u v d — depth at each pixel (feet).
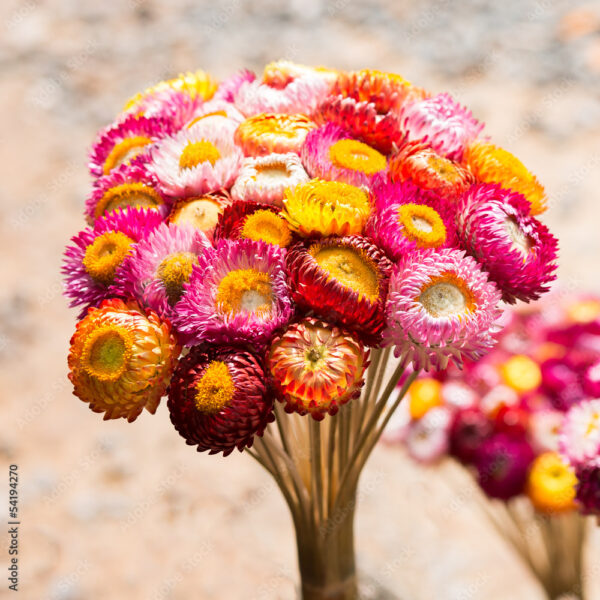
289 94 2.67
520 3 8.53
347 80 2.65
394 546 4.02
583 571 2.97
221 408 2.40
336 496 2.69
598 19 8.14
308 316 2.45
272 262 2.45
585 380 2.81
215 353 2.44
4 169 7.06
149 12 8.77
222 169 2.56
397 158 2.56
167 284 2.47
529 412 2.85
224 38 8.36
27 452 4.88
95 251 2.52
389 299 2.43
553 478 2.81
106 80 7.91
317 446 2.63
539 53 7.84
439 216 2.50
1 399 5.24
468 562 3.92
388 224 2.46
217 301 2.44
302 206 2.47
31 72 8.05
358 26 8.46
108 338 2.43
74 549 4.27
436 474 4.37
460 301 2.44
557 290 3.03
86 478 4.70
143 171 2.59
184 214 2.54
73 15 8.76
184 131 2.60
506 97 7.41
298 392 2.41
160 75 7.90
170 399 2.44
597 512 2.67
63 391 5.29
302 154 2.56
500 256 2.47
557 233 6.04
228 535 4.28
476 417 2.85
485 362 2.93
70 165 7.06
